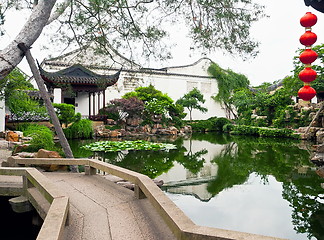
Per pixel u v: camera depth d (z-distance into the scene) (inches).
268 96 847.1
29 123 537.6
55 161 184.2
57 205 88.0
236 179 259.4
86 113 880.9
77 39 238.2
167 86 1095.6
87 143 520.4
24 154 243.9
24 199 136.0
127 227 97.0
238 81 1198.3
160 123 849.5
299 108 730.8
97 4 210.8
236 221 156.6
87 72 770.2
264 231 141.6
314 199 193.9
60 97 741.3
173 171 296.4
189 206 183.8
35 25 159.8
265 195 205.8
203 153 432.8
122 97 855.1
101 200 128.7
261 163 341.7
